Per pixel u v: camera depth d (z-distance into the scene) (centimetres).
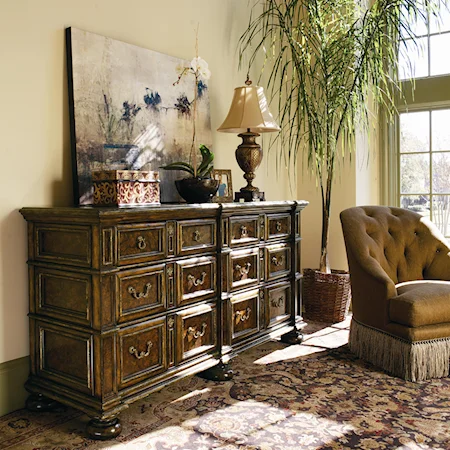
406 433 188
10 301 213
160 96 277
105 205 210
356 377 248
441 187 373
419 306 240
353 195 378
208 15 319
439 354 246
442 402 217
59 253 201
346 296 350
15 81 212
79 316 193
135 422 200
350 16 345
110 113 247
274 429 192
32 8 218
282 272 296
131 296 198
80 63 234
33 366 214
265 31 372
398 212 319
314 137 342
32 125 219
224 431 191
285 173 397
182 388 236
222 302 247
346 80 344
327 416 204
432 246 303
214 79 324
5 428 197
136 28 268
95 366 188
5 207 210
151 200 221
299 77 331
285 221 300
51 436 190
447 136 368
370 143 391
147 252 205
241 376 250
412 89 362
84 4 240
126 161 255
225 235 249
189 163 296
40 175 222
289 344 304
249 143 295
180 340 223
